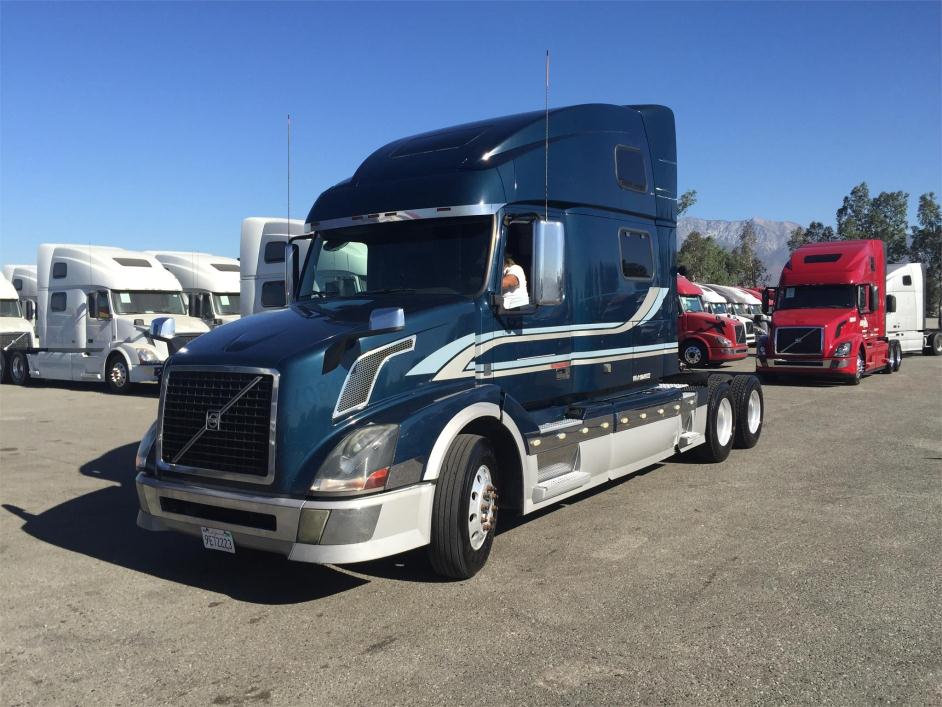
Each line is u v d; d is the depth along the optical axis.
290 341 4.81
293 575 5.30
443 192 5.76
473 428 5.39
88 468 9.17
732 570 5.15
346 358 4.76
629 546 5.72
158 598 4.91
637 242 7.68
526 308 5.68
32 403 16.23
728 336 21.89
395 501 4.52
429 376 5.17
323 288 6.26
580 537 5.98
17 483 8.36
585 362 6.77
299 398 4.55
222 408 4.74
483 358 5.59
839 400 14.99
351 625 4.39
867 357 18.84
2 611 4.73
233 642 4.21
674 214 8.48
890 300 20.73
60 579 5.30
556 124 6.51
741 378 9.70
